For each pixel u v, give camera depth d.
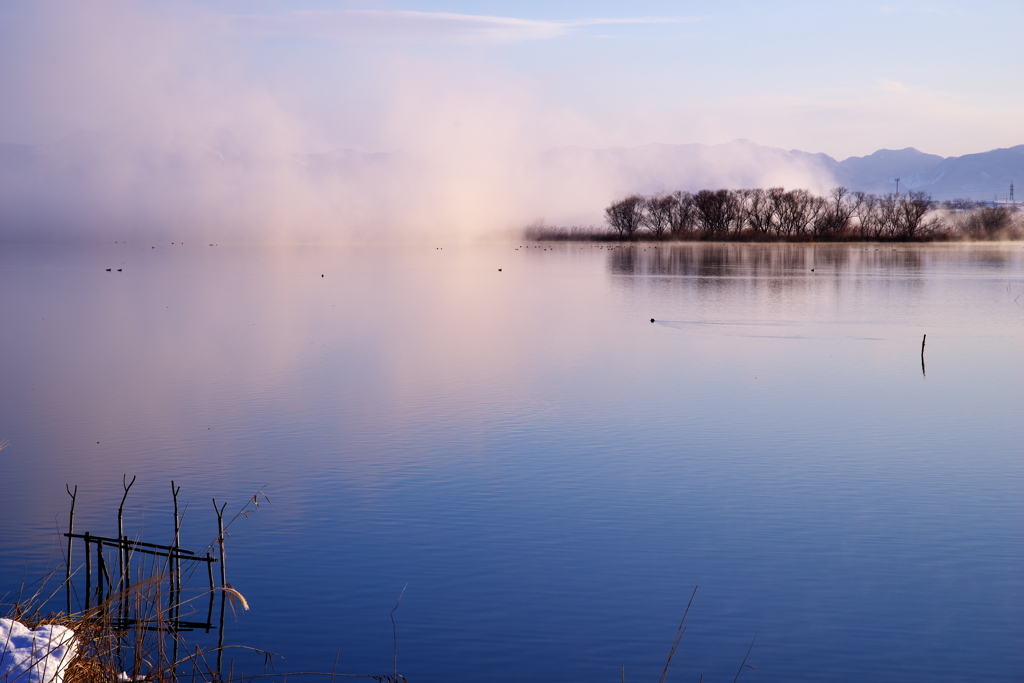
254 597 13.66
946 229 186.12
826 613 13.39
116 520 17.11
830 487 19.38
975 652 12.27
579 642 12.50
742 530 16.75
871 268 107.00
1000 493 18.94
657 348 41.75
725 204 195.12
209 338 44.78
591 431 24.48
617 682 11.48
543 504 18.19
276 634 12.46
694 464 21.17
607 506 18.09
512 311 59.59
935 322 53.19
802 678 11.65
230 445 22.81
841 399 29.23
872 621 13.12
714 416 26.44
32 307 61.34
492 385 31.52
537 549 15.77
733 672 11.77
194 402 28.34
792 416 26.50
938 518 17.36
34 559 14.78
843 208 189.00
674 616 13.27
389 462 21.30
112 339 44.16
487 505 18.11
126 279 92.69
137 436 23.78
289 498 18.52
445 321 53.22
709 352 40.50
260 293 74.56
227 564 14.96
